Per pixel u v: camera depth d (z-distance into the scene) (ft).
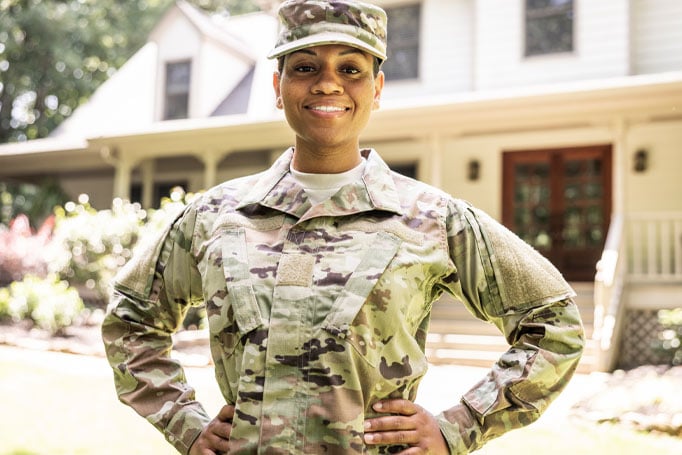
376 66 5.43
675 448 13.71
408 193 5.36
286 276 4.83
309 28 5.08
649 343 28.43
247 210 5.28
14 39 76.69
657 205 33.55
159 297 5.65
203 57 44.47
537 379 5.02
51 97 87.10
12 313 29.81
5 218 71.77
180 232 5.63
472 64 38.32
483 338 26.12
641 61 34.99
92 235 32.45
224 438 4.88
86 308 32.07
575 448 13.44
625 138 29.96
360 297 4.73
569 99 29.91
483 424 5.06
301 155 5.40
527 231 36.32
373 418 4.75
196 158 44.52
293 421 4.57
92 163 46.09
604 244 34.65
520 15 36.88
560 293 5.21
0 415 16.07
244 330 4.76
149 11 84.07
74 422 15.62
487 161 37.42
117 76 53.67
